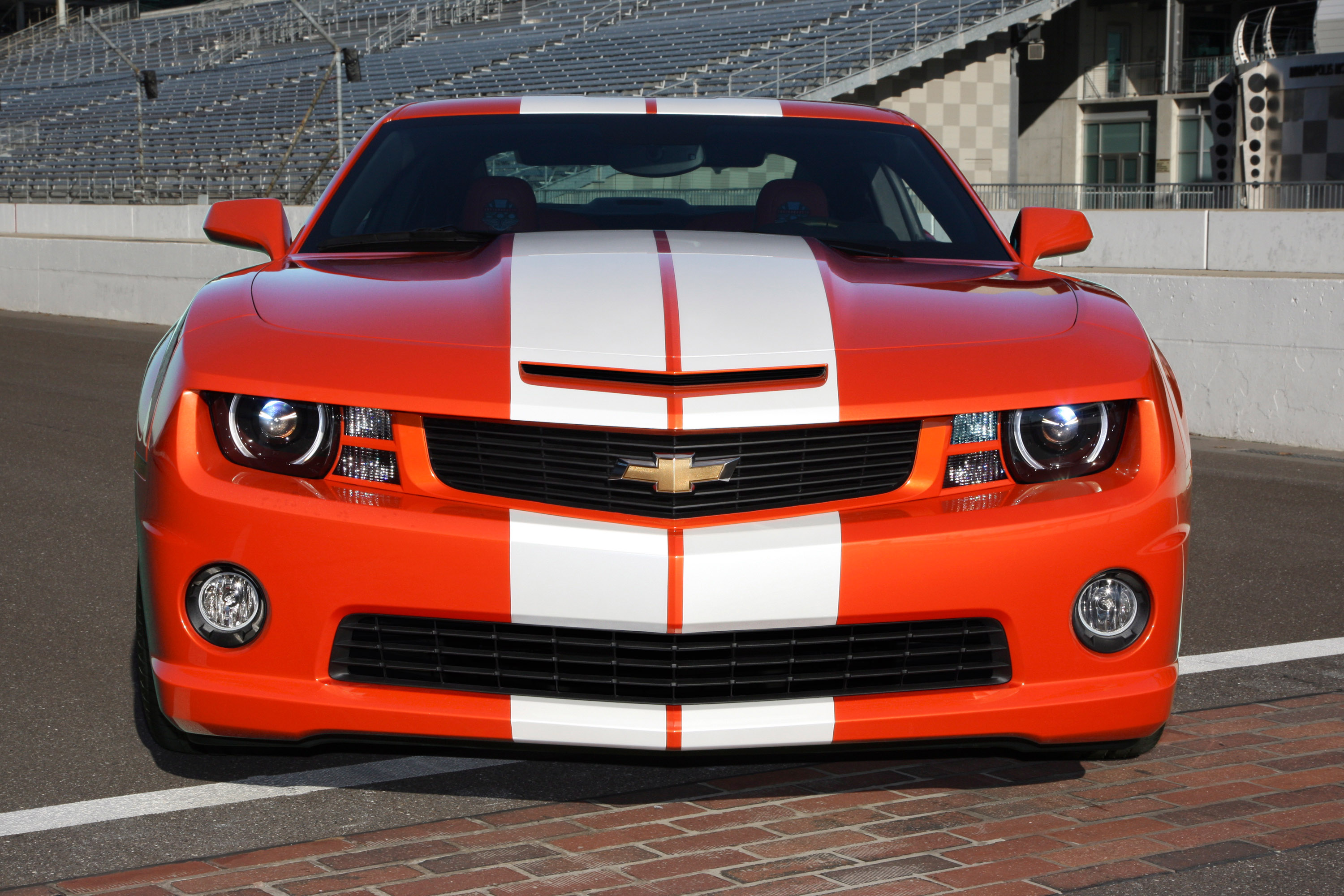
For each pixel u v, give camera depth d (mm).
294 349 2615
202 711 2500
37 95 44188
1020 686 2521
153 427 2621
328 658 2480
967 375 2600
